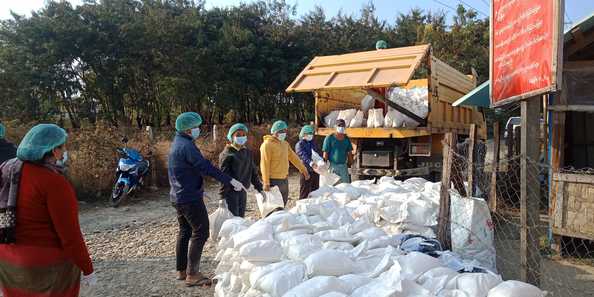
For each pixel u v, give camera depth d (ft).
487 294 8.25
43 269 8.21
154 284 14.23
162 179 32.81
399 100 27.89
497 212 20.44
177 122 13.70
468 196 13.07
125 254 17.63
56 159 8.75
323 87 26.61
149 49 68.23
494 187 20.59
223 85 73.36
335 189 17.95
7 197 8.18
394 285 8.14
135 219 23.68
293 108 85.92
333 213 14.25
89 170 28.68
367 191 17.93
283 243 11.26
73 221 8.36
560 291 13.12
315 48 82.94
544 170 19.25
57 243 8.39
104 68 67.00
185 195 13.37
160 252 17.83
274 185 18.63
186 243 14.38
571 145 21.43
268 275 9.37
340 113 29.12
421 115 26.89
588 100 16.62
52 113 68.54
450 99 31.01
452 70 32.09
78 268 8.96
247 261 10.74
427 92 26.61
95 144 29.58
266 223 12.11
